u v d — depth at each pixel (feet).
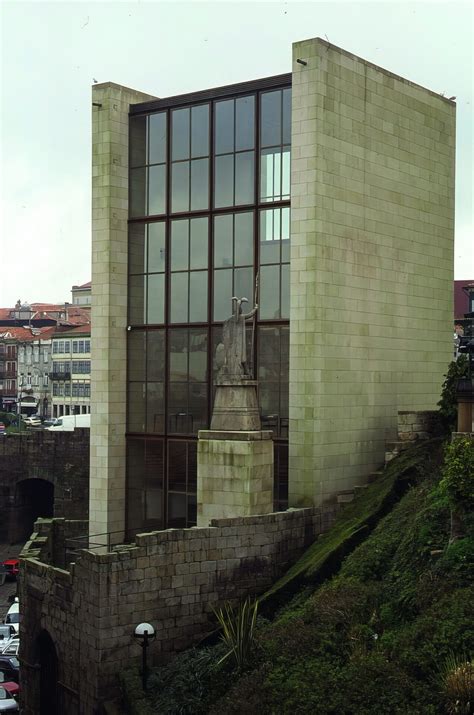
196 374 117.39
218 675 74.74
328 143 105.50
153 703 75.87
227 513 96.02
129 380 123.03
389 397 115.85
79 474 215.72
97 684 80.84
